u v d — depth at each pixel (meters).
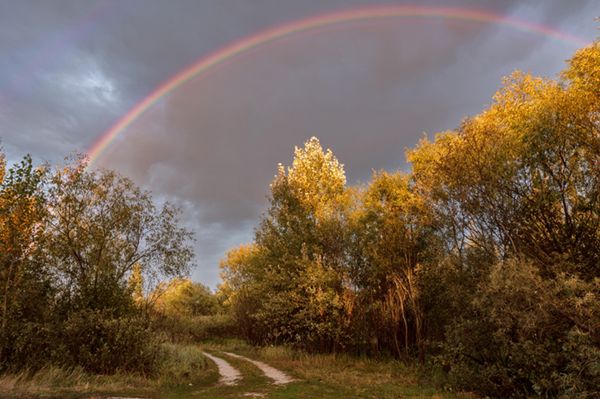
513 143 14.29
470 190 14.30
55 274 19.62
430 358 16.64
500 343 12.41
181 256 22.69
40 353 16.78
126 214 21.39
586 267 12.16
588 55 14.05
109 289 20.44
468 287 14.58
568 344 9.99
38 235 18.45
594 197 12.34
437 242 17.39
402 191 22.59
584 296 10.13
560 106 13.50
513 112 18.48
